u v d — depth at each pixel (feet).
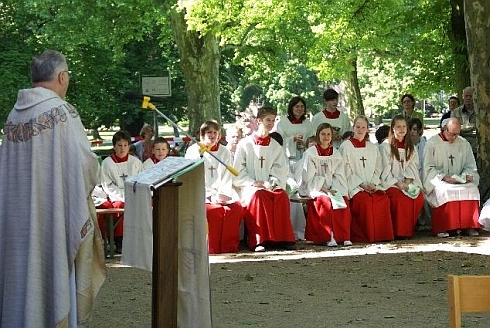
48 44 98.99
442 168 48.62
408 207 47.03
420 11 76.54
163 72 107.86
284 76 164.76
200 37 91.04
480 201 50.96
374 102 158.61
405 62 109.50
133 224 24.12
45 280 22.04
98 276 23.04
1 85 94.63
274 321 28.68
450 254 41.22
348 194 46.88
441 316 28.84
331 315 29.35
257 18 80.59
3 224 22.27
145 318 29.48
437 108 182.60
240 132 48.85
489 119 51.42
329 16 80.64
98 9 94.22
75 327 22.49
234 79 129.49
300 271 37.70
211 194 44.75
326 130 46.60
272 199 44.70
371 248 43.98
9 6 98.84
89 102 103.65
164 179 23.15
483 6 51.55
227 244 44.09
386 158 47.78
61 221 21.89
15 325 22.08
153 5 90.17
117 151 46.14
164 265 23.29
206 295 25.03
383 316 28.99
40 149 21.99
